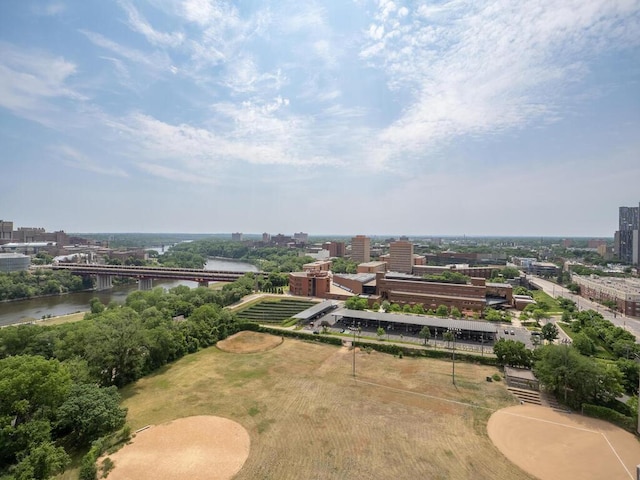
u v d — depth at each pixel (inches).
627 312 6688.0
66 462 2018.9
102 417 2359.7
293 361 3978.8
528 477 2075.5
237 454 2261.3
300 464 2164.1
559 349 3152.1
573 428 2613.2
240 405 2913.4
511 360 3722.9
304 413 2780.5
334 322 5674.2
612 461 2237.9
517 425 2635.3
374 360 4020.7
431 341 4709.6
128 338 3412.9
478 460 2222.0
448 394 3139.8
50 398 2265.0
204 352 4301.2
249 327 5275.6
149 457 2228.1
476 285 7017.7
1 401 2089.1
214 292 6958.7
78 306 7834.6
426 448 2333.9
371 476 2057.1
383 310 6387.8
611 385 2886.3
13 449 2003.0
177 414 2768.2
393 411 2819.9
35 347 3528.5
